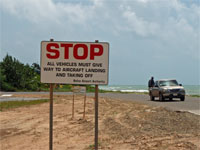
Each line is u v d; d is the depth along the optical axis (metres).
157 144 9.51
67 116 16.92
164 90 29.00
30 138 10.86
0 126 13.41
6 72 58.84
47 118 16.05
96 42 7.08
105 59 7.08
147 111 19.42
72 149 9.12
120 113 18.45
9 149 9.30
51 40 7.16
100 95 42.09
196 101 29.00
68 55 7.14
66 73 7.16
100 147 9.27
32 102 26.62
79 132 11.84
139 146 9.29
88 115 17.41
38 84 62.75
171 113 17.86
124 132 11.66
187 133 11.35
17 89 58.66
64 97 35.22
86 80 7.12
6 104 24.11
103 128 12.70
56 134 11.50
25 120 15.25
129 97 37.22
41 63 7.18
